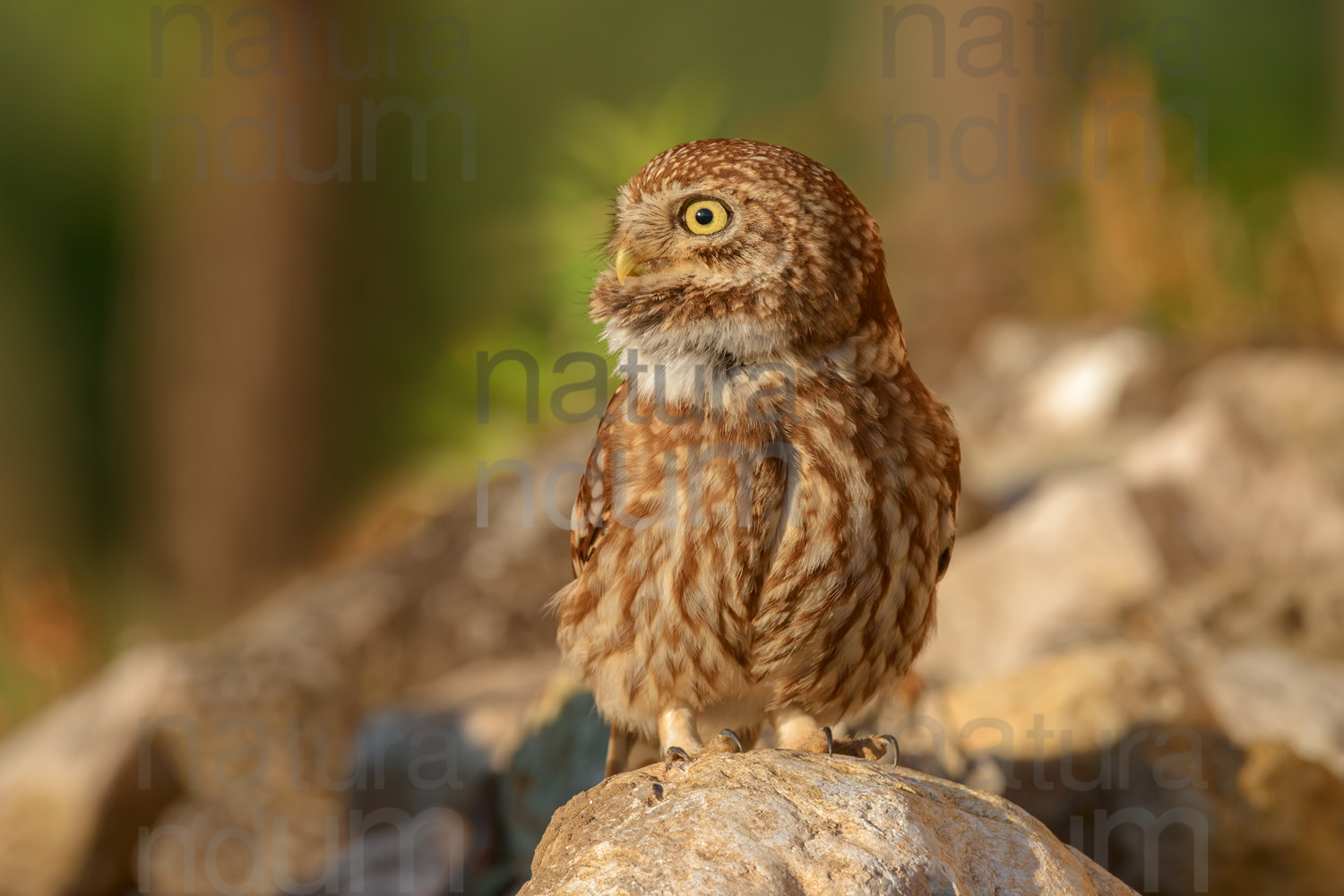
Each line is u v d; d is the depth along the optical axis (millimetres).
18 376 29469
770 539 4559
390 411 25172
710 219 4715
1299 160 20203
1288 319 17266
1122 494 10234
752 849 3498
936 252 19875
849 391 4660
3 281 29406
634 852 3518
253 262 23500
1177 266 18156
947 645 9461
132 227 28312
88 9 27062
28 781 10625
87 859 10383
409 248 25953
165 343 24453
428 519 13625
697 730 4867
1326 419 14109
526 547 11961
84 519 29281
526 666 10852
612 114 18375
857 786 3797
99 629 17750
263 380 23797
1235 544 10547
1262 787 6238
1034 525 10211
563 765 6867
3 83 28188
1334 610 8672
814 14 30734
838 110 21828
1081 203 19484
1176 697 6711
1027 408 15852
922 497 4715
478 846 7336
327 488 24531
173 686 10938
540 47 31297
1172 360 15523
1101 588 9562
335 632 11359
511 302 18656
